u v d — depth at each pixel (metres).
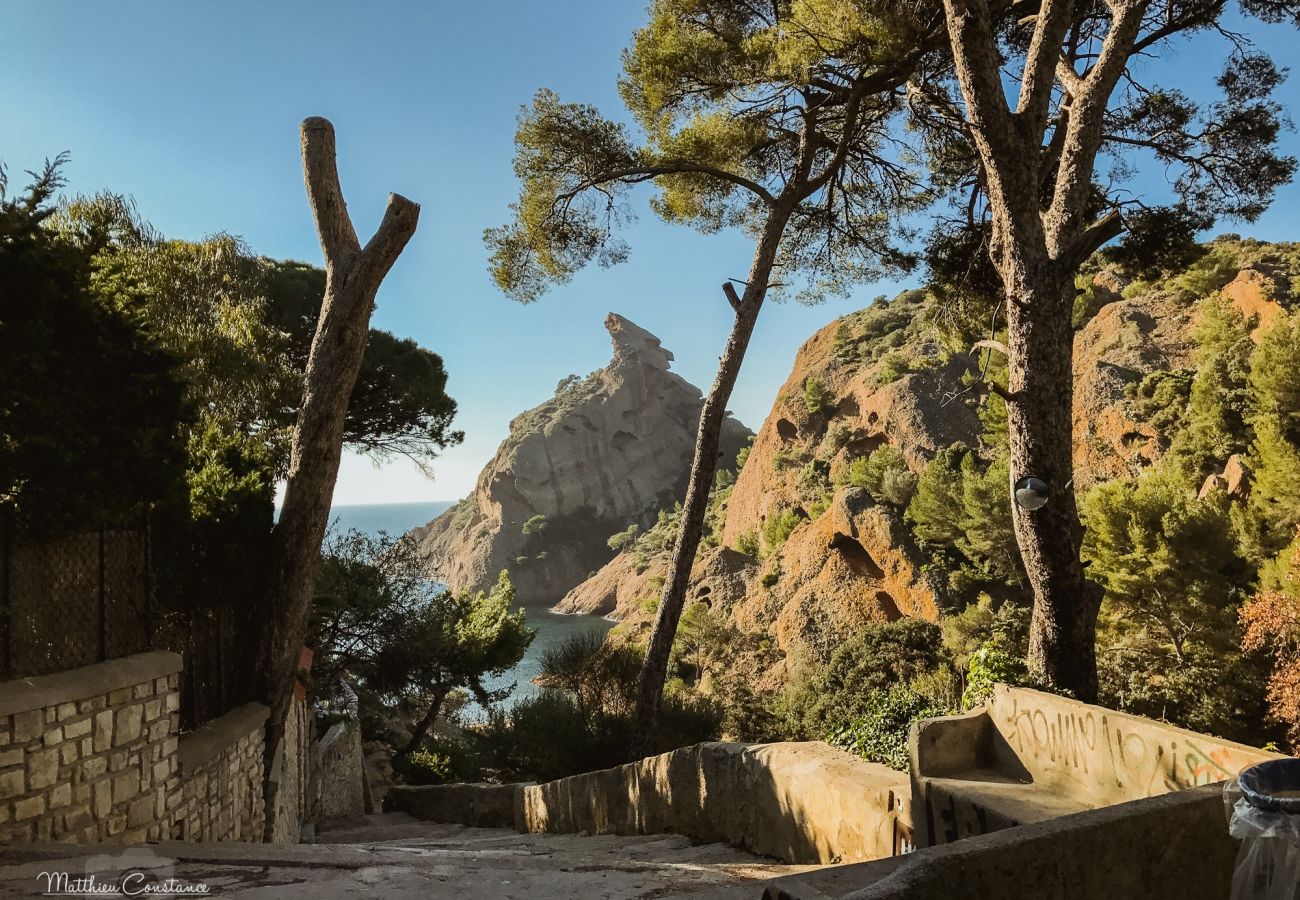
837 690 29.20
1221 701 20.77
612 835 10.39
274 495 10.17
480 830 13.94
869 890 2.40
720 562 70.00
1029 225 9.22
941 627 38.19
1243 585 25.30
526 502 176.88
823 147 16.20
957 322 15.53
